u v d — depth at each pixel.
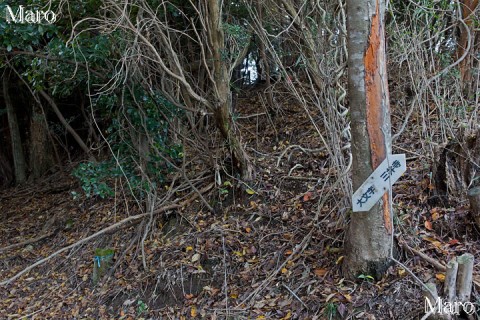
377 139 2.70
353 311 2.82
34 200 7.64
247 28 5.15
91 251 5.15
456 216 3.22
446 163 3.43
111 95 4.93
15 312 4.59
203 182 5.08
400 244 3.06
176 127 5.16
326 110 3.84
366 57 2.62
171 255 4.28
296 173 4.65
